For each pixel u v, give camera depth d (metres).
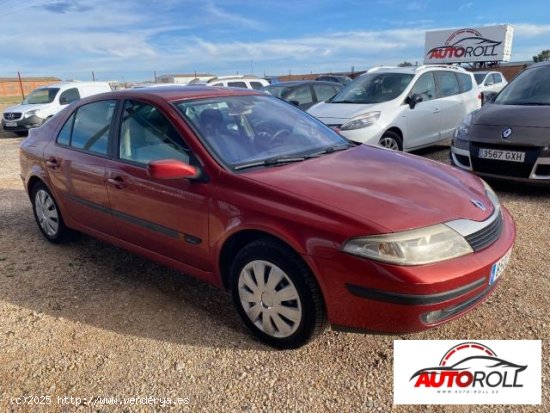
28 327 3.18
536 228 4.51
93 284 3.78
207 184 2.94
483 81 17.97
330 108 7.55
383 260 2.31
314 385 2.53
